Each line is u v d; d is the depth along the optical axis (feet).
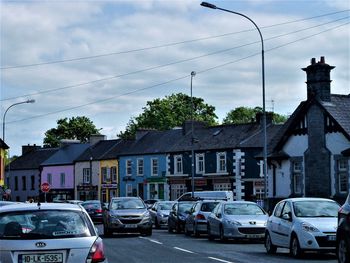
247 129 213.66
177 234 114.62
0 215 33.71
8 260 31.76
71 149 290.56
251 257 65.36
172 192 226.58
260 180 203.51
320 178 136.36
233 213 89.61
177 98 345.72
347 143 131.23
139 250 75.46
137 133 256.11
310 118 139.13
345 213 50.47
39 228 33.04
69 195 278.67
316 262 59.31
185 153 222.69
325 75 137.80
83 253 32.37
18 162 317.83
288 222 66.13
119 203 109.19
